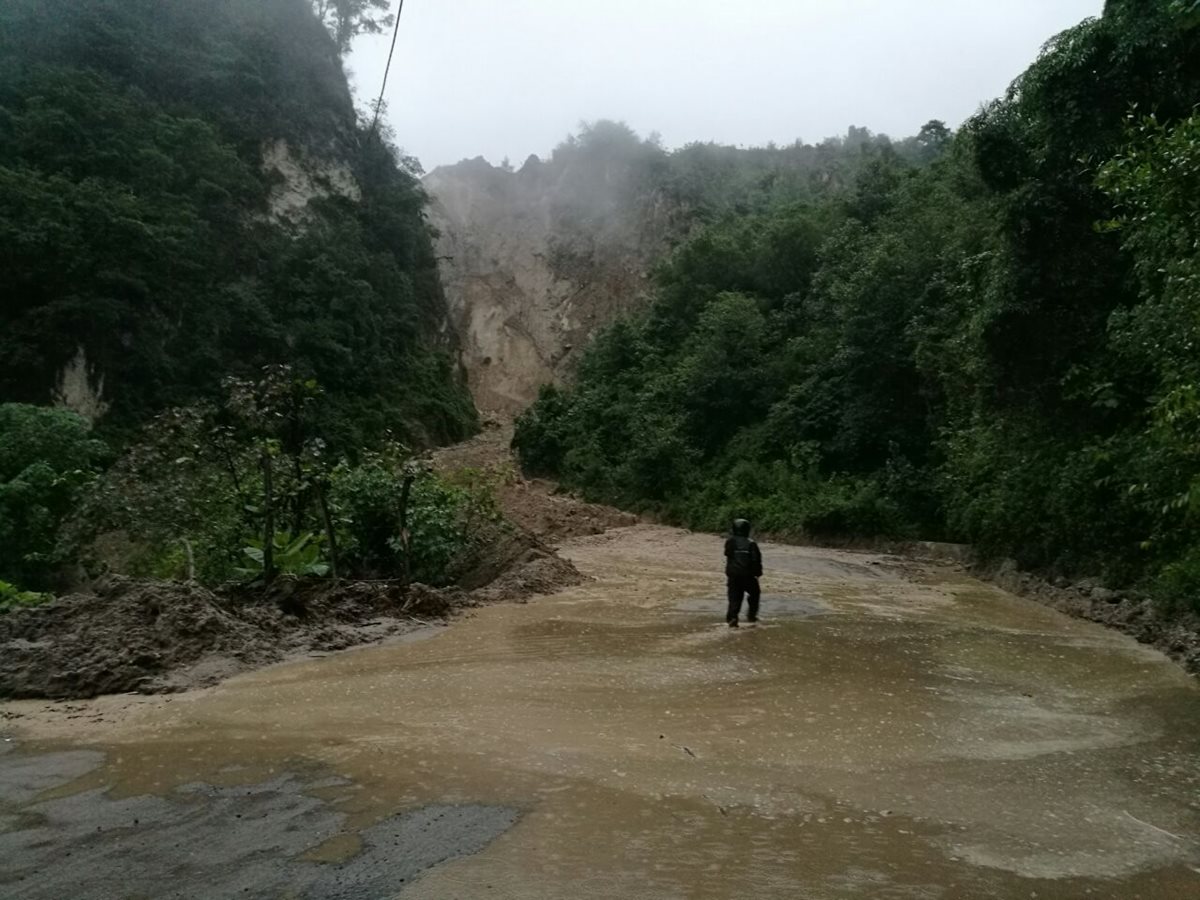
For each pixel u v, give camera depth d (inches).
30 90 1373.0
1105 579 511.5
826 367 1170.0
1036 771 214.4
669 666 327.0
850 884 149.0
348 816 175.6
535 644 367.9
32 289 1210.6
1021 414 617.9
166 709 262.1
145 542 476.4
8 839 163.9
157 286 1344.7
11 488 640.4
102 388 1254.9
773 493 1087.0
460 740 228.8
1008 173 624.7
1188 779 209.9
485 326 2992.1
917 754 225.8
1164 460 408.2
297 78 2055.9
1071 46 542.0
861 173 1551.4
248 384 483.8
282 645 348.8
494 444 2044.8
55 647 307.0
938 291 964.0
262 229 1738.4
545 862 154.5
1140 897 147.8
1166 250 386.3
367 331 1861.5
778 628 414.9
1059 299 585.6
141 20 1722.4
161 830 168.1
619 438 1507.1
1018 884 151.3
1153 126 328.5
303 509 491.5
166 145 1515.7
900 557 831.1
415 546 520.1
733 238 1716.3
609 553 804.6
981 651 371.6
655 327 1700.3
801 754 223.3
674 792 192.9
